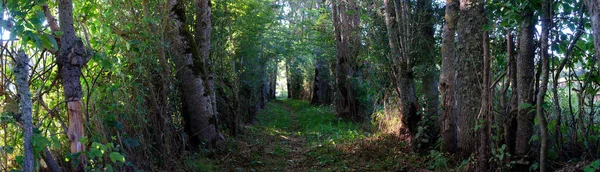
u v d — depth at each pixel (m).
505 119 5.20
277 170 7.64
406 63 8.45
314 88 26.77
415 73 8.81
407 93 8.40
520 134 4.98
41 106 4.34
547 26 4.28
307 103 30.58
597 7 2.70
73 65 3.81
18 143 3.94
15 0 3.39
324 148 9.02
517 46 5.37
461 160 6.47
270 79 40.31
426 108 8.36
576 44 4.57
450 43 6.86
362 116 14.89
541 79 4.62
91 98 4.68
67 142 4.45
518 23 4.84
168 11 7.95
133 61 5.93
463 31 6.33
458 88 6.50
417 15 9.20
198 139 8.54
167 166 6.34
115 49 5.30
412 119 8.30
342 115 15.52
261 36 18.30
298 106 28.72
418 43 9.06
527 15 4.71
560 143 4.79
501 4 4.99
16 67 3.26
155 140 6.49
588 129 4.56
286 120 19.11
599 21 2.68
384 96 10.12
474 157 5.87
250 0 14.80
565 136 4.98
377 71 10.05
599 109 4.94
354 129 12.33
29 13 3.88
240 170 7.32
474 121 6.26
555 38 4.45
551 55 4.71
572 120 4.81
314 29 15.87
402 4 8.70
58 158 4.23
